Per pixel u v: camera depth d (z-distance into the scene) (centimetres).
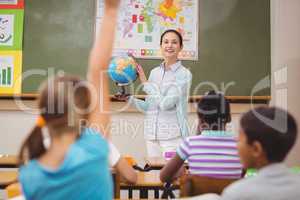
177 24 417
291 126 117
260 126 115
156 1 416
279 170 112
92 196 101
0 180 225
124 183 218
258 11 420
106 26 125
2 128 411
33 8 413
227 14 419
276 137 113
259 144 115
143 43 416
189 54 416
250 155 118
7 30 412
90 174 101
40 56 411
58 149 103
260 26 420
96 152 104
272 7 422
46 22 412
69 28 413
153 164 263
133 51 414
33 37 412
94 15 413
